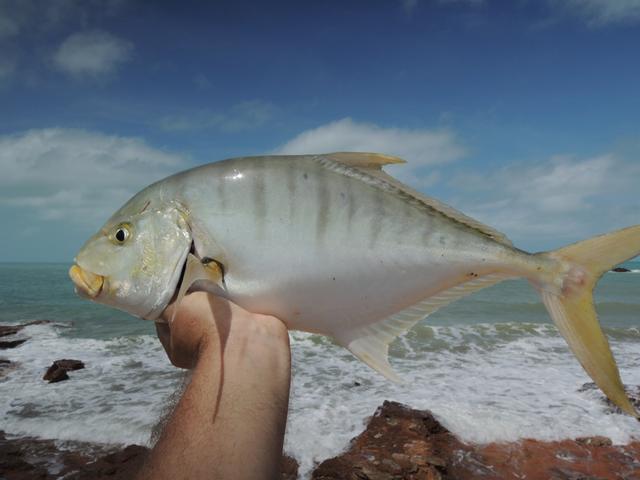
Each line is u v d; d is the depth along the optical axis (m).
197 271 0.37
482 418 1.25
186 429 0.23
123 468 1.00
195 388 0.26
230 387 0.25
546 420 1.25
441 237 0.43
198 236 0.39
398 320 0.43
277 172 0.40
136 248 0.39
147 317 0.39
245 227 0.39
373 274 0.41
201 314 0.31
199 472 0.21
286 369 0.28
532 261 0.43
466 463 1.05
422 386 1.53
